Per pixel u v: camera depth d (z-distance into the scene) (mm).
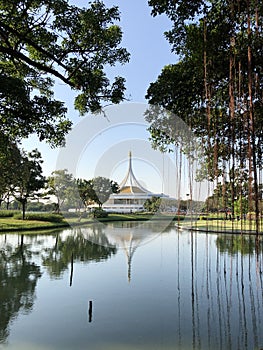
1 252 11539
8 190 22406
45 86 9641
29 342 4234
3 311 5418
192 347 4105
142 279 7566
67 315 5246
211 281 7418
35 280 7492
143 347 4039
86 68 8086
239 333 4543
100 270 8484
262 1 5336
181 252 11609
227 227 19594
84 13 7453
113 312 5355
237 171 7188
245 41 6320
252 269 8711
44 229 19844
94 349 4031
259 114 7230
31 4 7367
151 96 8258
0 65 9102
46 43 7891
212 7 6535
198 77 7648
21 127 8758
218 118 7855
